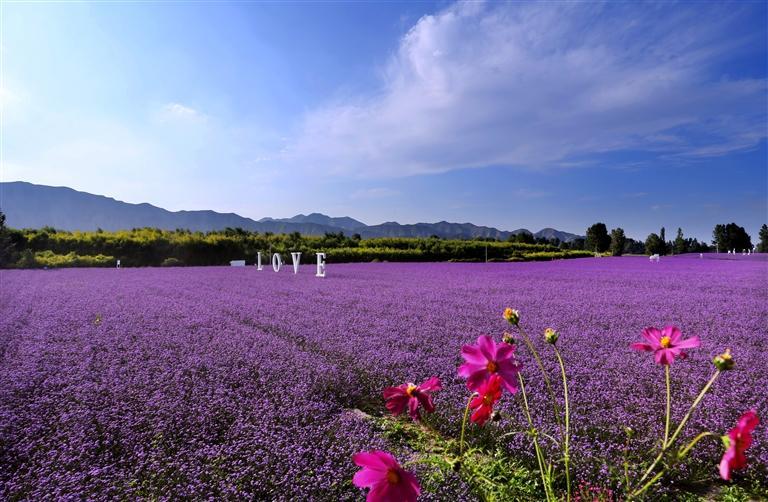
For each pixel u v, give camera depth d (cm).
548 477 175
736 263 2397
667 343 152
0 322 633
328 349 462
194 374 376
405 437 283
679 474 230
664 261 2709
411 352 450
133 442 249
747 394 323
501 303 826
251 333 551
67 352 457
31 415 283
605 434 266
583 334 533
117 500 196
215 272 1869
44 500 190
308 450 237
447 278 1484
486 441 260
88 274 1725
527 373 379
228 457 231
